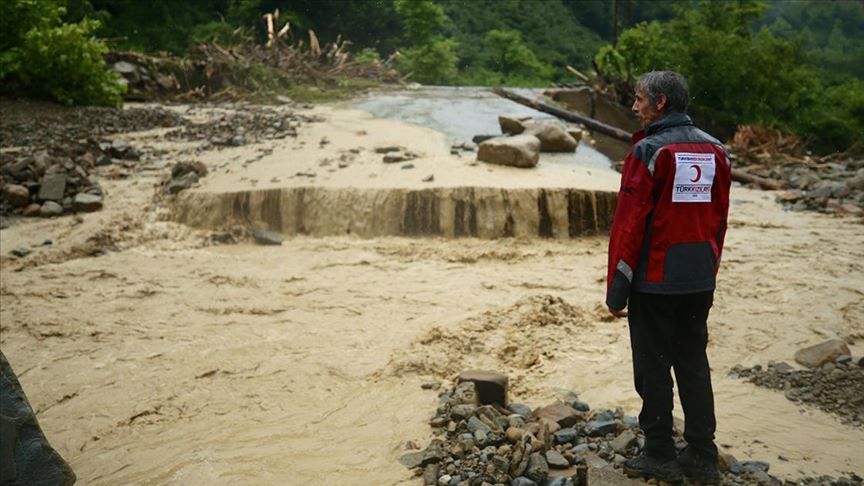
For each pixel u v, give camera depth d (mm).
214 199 10227
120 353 6141
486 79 38000
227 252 9305
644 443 3816
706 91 21734
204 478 4059
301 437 4582
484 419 4398
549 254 9250
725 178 3455
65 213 10422
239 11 34031
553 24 54438
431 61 33125
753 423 4637
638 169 3338
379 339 6418
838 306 7129
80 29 15617
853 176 13945
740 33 25234
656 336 3449
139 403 5180
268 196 10195
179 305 7348
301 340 6414
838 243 9516
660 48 23266
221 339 6457
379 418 4828
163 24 31531
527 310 6789
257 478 4043
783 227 10406
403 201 9969
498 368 5676
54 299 7523
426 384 5332
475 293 7699
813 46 68812
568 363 5746
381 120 15547
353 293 7723
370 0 37969
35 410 5105
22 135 13172
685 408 3535
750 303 7254
